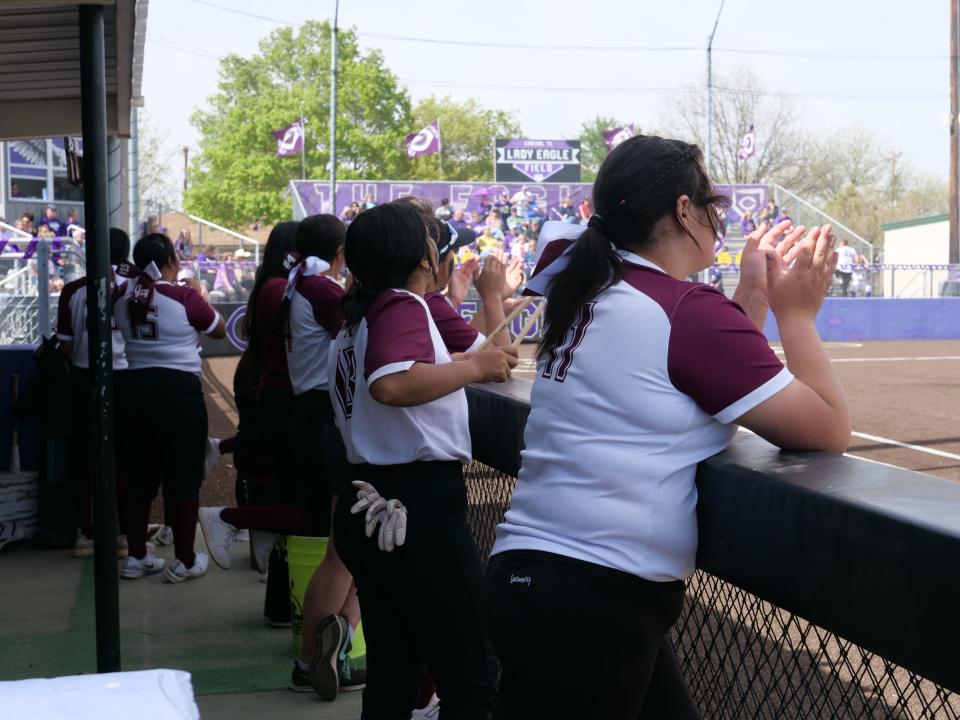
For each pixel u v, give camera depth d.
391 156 60.81
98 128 3.05
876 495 1.33
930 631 1.19
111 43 4.77
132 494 4.96
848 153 56.53
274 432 3.99
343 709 3.35
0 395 5.82
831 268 1.69
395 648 2.48
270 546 4.85
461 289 3.22
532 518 1.68
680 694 1.85
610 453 1.60
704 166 1.73
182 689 0.77
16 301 8.64
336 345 2.49
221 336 4.89
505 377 2.32
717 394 1.55
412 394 2.19
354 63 60.34
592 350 1.63
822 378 1.62
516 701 1.68
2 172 29.92
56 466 5.68
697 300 1.58
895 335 24.88
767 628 1.89
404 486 2.32
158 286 4.68
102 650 3.07
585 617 1.59
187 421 4.78
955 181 32.75
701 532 1.62
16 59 4.79
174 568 4.90
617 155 1.72
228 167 62.53
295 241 3.99
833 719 1.72
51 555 5.57
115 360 4.95
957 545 1.15
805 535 1.39
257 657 3.87
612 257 1.67
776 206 28.27
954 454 8.96
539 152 34.19
